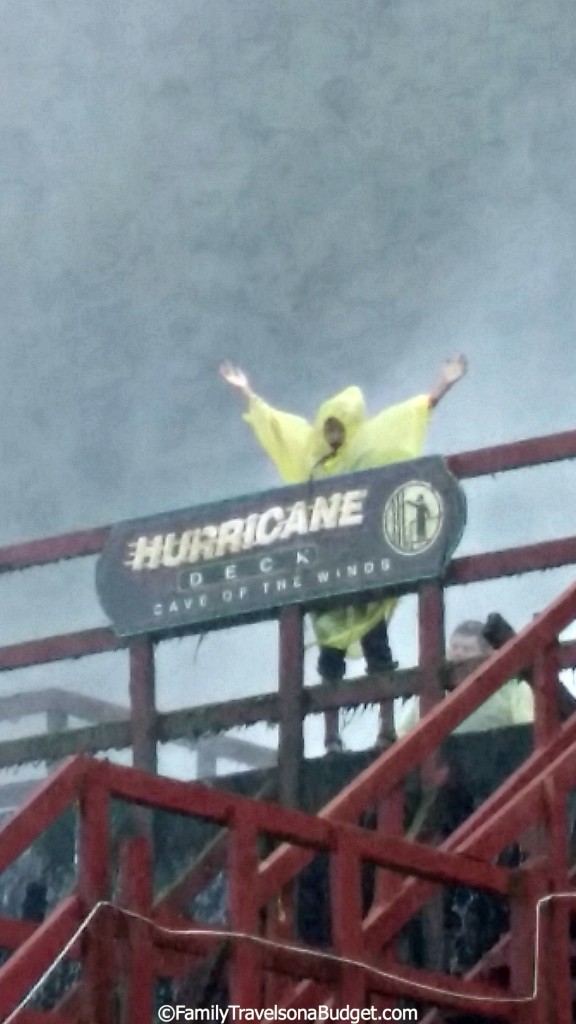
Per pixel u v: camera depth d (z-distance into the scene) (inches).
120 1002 383.6
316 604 586.9
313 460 621.0
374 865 432.1
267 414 637.9
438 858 437.4
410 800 541.6
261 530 597.3
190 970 420.8
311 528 589.9
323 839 420.5
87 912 382.9
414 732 450.0
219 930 406.6
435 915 517.7
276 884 416.8
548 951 445.1
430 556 571.8
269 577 592.1
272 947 407.5
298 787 568.7
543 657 478.9
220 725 591.2
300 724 577.6
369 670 591.2
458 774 539.5
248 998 400.2
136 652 608.7
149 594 607.8
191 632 603.2
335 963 415.2
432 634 567.8
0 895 583.8
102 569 616.4
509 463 573.6
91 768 389.4
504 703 564.4
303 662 584.1
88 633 618.8
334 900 421.1
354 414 619.8
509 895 447.8
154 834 567.5
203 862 493.7
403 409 621.6
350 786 441.7
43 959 377.7
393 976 424.8
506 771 536.1
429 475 577.9
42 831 382.3
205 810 404.8
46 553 626.8
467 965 511.5
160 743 604.1
